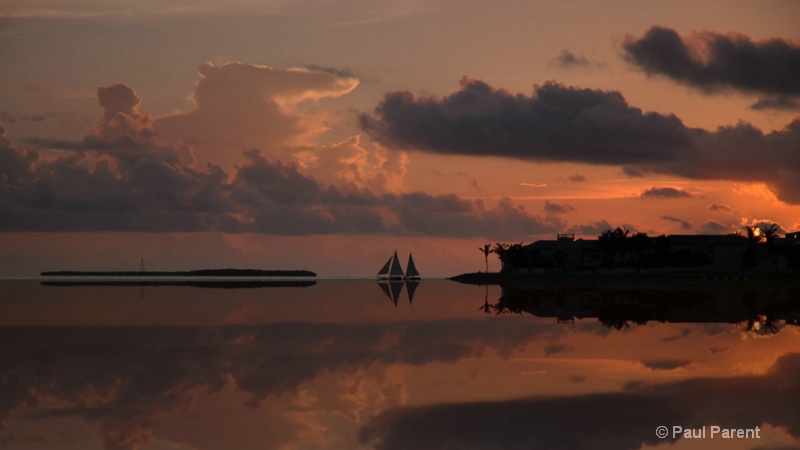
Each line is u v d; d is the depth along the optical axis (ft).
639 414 66.69
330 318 177.17
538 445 56.90
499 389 79.20
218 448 56.54
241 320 169.78
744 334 134.72
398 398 74.54
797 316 177.27
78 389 79.30
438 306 227.61
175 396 75.66
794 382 82.74
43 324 157.58
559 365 96.32
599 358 102.53
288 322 164.76
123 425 63.31
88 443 57.57
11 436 59.52
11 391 77.97
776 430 61.11
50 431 61.16
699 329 144.56
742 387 79.71
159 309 207.31
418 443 57.67
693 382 83.05
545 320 168.55
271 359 102.89
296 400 73.61
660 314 184.44
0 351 111.24
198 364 97.91
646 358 102.37
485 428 61.98
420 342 123.85
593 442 57.77
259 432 61.05
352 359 102.78
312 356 106.01
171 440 58.70
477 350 112.27
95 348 115.34
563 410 68.54
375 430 61.62
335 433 60.70
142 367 95.09
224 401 73.15
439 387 80.53
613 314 186.09
